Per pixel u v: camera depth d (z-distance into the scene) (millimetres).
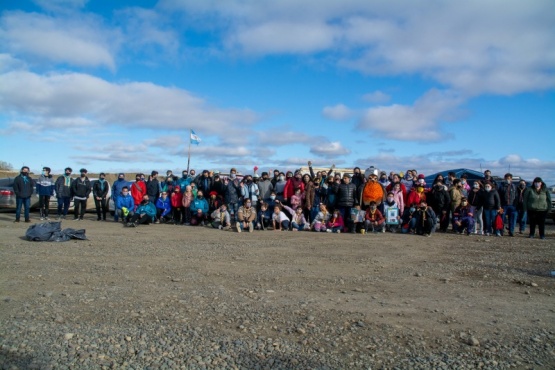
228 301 5797
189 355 4086
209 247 10445
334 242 11680
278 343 4398
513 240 12688
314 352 4215
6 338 4363
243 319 5090
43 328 4656
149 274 7340
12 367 3738
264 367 3885
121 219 16625
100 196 16672
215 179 16234
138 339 4426
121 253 9320
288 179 15273
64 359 3936
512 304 5898
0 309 5281
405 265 8586
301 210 14750
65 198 16938
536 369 3941
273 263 8539
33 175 25719
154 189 16562
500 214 13883
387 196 14539
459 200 14531
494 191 13820
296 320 5086
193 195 16047
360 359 4086
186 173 17047
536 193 13195
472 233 14094
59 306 5449
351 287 6711
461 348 4371
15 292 6047
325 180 15648
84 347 4195
